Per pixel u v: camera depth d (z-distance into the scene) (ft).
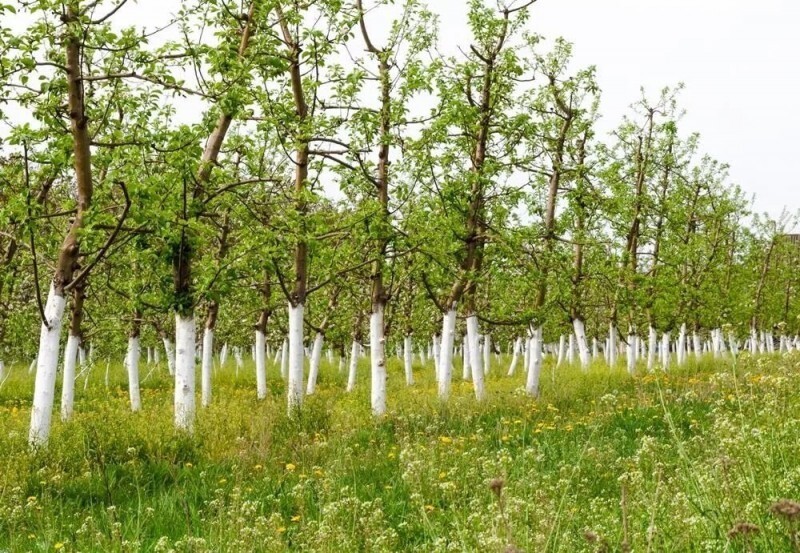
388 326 104.06
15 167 45.19
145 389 95.35
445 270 61.98
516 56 62.95
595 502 21.33
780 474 18.21
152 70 42.32
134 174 39.73
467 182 61.62
